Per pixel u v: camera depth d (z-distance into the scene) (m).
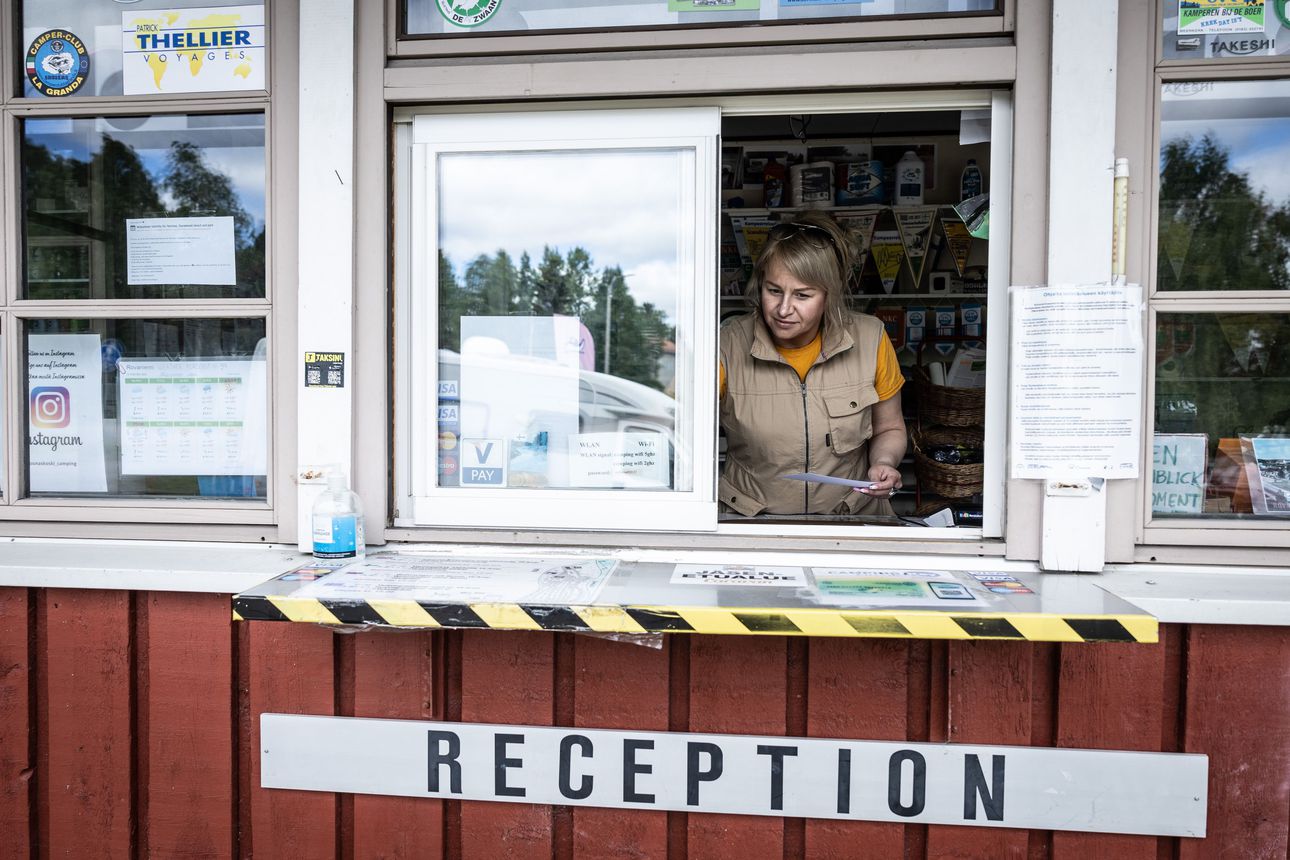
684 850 1.54
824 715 1.48
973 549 1.57
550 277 1.67
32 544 1.73
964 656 1.45
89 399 1.78
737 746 1.49
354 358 1.65
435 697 1.55
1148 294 1.52
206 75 1.69
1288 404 1.55
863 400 2.11
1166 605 1.37
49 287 1.77
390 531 1.68
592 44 1.58
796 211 3.24
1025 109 1.51
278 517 1.70
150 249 1.75
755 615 1.19
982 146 3.22
